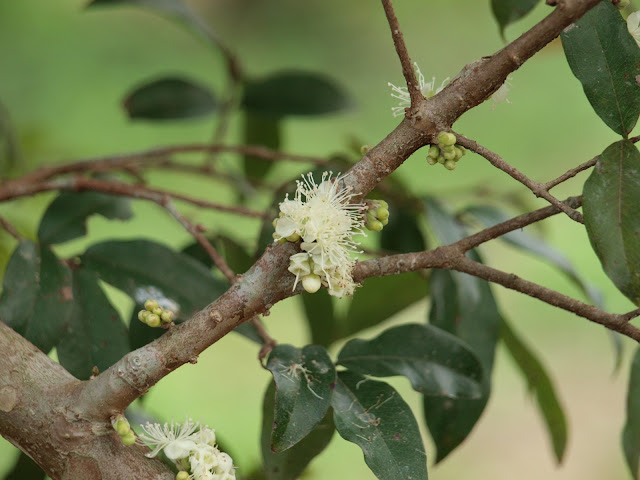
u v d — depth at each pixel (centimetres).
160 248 94
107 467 84
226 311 84
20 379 85
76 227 96
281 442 85
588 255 222
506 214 102
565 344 216
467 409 95
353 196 84
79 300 92
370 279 101
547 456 200
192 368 201
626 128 85
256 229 203
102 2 107
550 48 101
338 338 102
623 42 86
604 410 207
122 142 257
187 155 209
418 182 238
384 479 86
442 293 97
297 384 87
